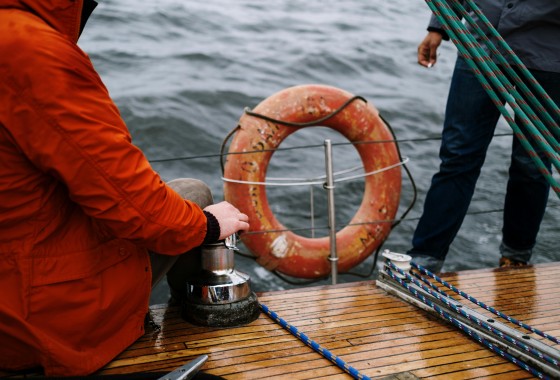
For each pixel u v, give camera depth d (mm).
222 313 2156
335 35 10836
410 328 2189
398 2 13758
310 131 7129
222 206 1979
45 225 1656
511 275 2740
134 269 1828
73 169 1566
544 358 1903
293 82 8727
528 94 2154
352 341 2094
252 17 11242
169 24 10219
